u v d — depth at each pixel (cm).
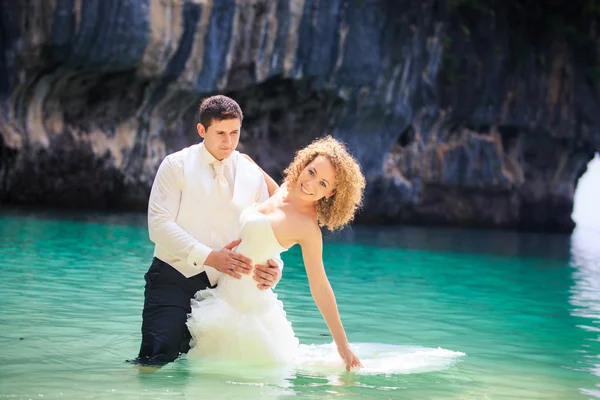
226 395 337
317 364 418
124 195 1831
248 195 435
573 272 1145
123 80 1739
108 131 1792
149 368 384
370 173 2120
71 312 528
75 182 1745
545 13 2483
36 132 1661
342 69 1948
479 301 741
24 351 410
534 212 2658
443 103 2333
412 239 1683
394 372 409
